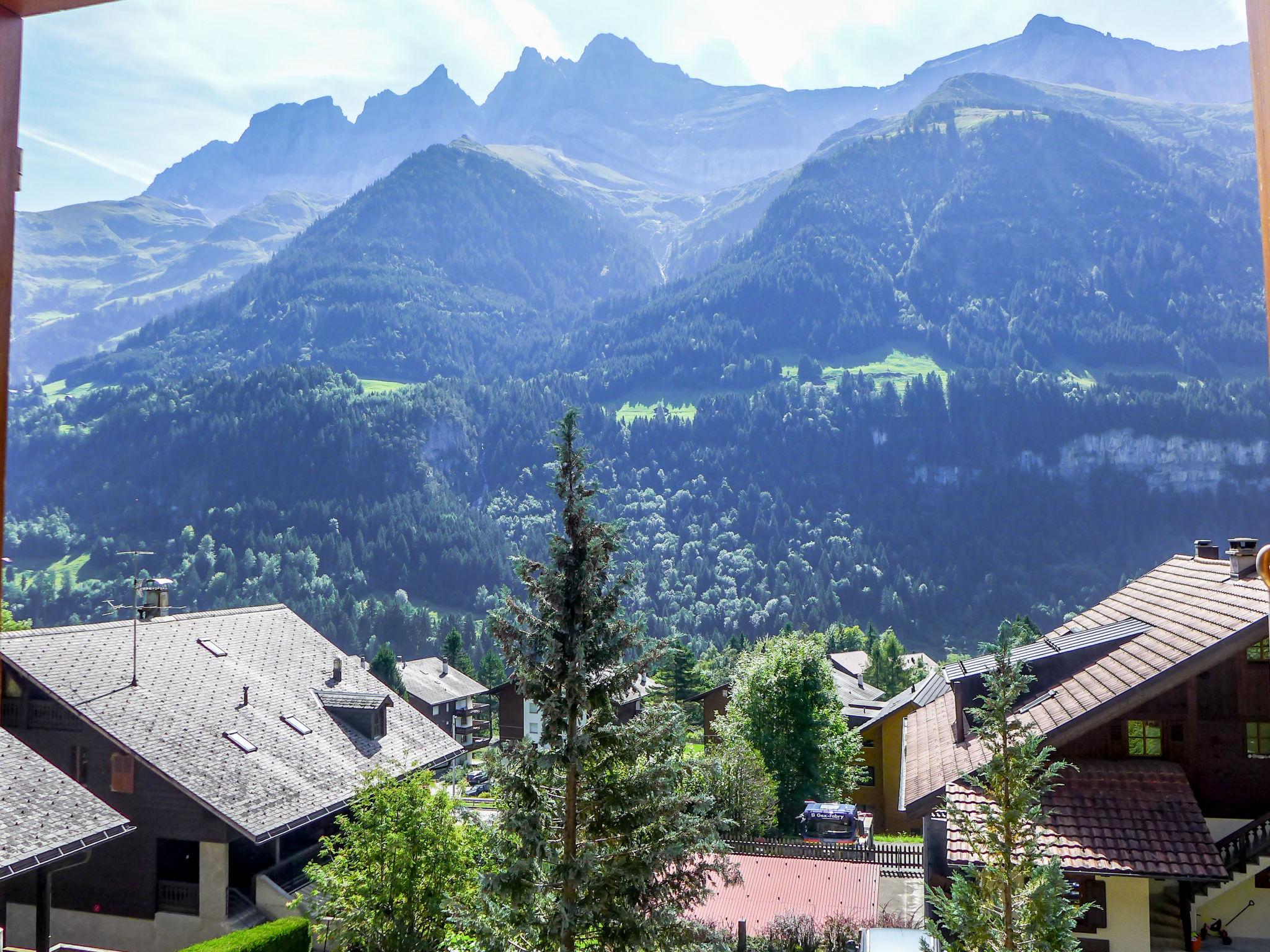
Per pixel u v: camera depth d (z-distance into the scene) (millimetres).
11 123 2379
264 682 32281
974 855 16156
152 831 25672
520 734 65625
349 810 29266
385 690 36375
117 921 25734
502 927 14094
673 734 15023
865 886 27938
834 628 137750
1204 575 27219
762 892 27562
